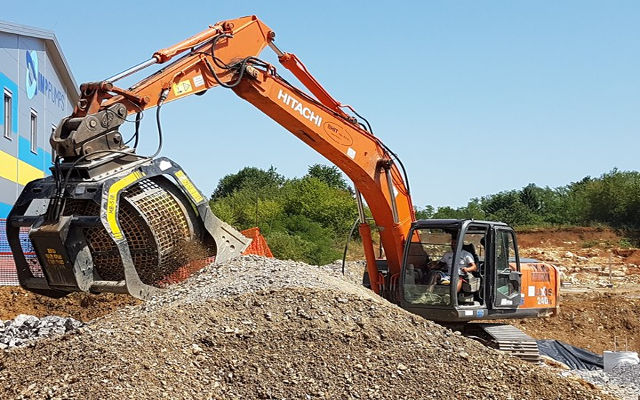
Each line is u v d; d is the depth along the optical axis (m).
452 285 11.02
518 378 7.56
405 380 7.12
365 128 12.12
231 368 6.94
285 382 6.82
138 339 7.00
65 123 7.66
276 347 7.33
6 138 20.41
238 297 8.11
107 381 6.20
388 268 12.64
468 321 11.60
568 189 58.34
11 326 10.13
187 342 7.19
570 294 24.55
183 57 9.57
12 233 7.66
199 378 6.71
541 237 41.81
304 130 11.38
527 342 10.85
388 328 8.01
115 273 7.61
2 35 20.44
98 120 7.62
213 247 8.23
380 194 12.01
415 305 11.39
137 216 7.49
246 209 35.62
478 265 11.67
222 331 7.47
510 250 12.44
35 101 23.70
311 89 11.91
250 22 10.77
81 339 7.16
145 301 8.23
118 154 7.58
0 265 15.92
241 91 10.77
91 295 13.84
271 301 8.10
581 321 21.16
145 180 7.76
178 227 7.81
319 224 35.00
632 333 20.88
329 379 6.95
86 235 7.46
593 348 19.69
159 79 9.01
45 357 7.01
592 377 11.27
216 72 10.05
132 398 6.00
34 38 23.36
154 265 7.65
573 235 42.09
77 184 7.23
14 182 21.19
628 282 29.45
